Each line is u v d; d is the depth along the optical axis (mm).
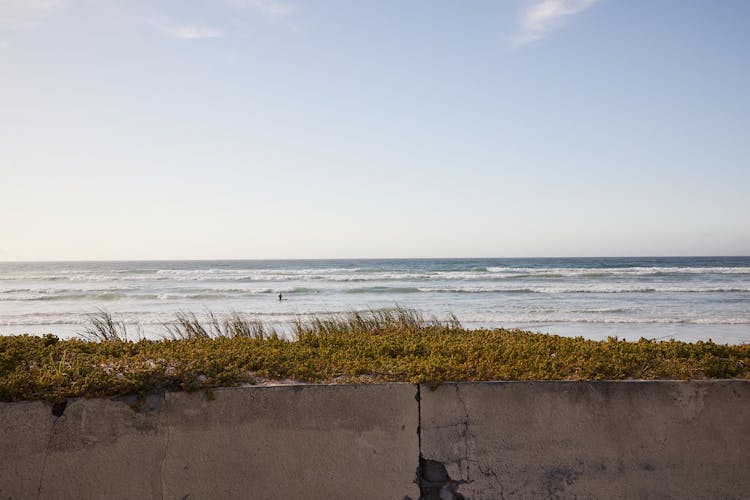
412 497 4047
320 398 4059
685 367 4543
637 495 4082
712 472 4113
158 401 4027
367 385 4094
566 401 4137
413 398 4109
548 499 4062
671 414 4145
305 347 5734
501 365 4719
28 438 3945
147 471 3969
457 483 4062
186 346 5664
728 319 19422
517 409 4117
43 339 5762
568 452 4102
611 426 4129
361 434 4059
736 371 4496
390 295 31688
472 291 33625
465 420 4102
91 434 3973
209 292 34656
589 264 88688
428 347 5570
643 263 93750
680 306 24391
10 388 4016
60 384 4117
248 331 8711
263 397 4039
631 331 17094
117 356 5238
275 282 43188
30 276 56469
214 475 3984
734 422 4148
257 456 4008
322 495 4008
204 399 4027
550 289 33812
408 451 4074
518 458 4086
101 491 3941
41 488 3918
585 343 5699
